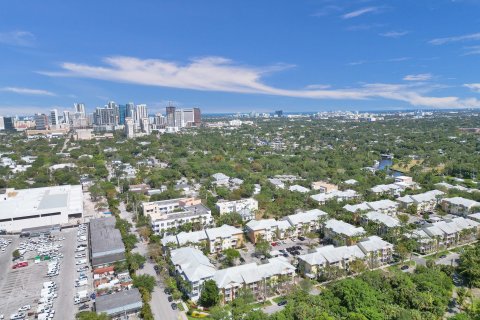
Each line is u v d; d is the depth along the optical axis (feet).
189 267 559.38
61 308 520.42
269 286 547.90
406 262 648.38
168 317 488.44
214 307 491.72
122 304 493.77
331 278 581.53
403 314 432.66
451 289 523.70
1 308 525.75
